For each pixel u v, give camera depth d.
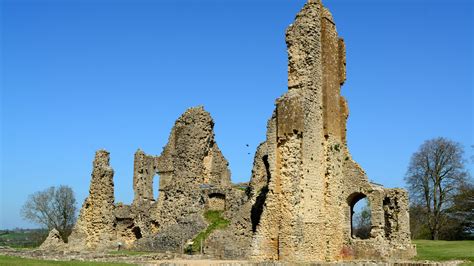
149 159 57.97
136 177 58.25
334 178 37.12
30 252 38.25
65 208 75.12
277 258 31.92
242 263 29.77
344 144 40.09
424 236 75.12
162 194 50.72
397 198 41.38
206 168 49.88
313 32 36.03
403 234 40.72
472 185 71.25
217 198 46.81
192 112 48.38
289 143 32.97
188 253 40.50
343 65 40.72
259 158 42.56
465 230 70.62
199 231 43.34
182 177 46.75
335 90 39.06
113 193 48.78
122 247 47.06
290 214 32.00
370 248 37.84
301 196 32.69
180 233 43.47
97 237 47.06
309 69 35.06
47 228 74.06
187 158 47.09
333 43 39.19
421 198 71.50
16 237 96.88
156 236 44.53
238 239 39.59
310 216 33.44
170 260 33.53
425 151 71.75
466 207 69.81
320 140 35.97
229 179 52.34
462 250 43.69
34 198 74.50
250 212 40.34
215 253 38.81
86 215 48.06
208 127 48.91
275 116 33.94
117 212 50.66
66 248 46.59
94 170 48.53
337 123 38.94
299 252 31.72
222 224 43.12
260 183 42.03
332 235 36.00
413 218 76.38
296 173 32.59
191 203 45.59
